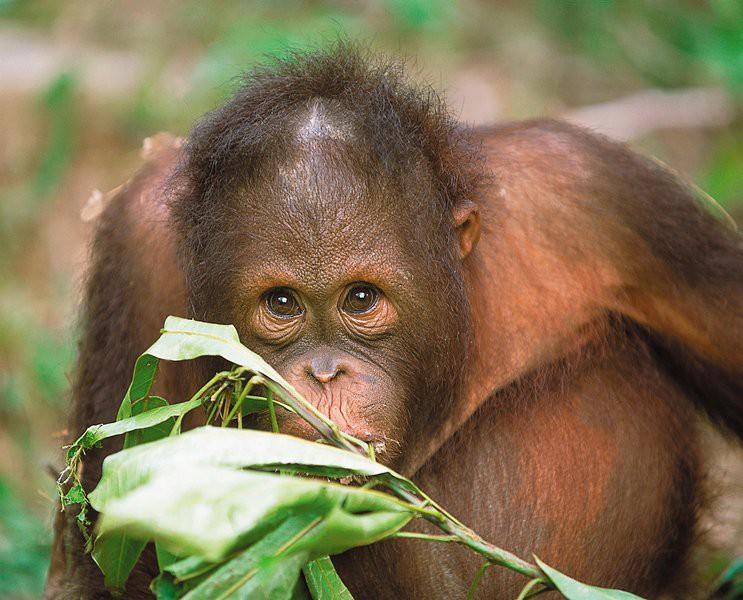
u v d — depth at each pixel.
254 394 6.77
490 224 8.04
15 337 14.41
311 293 6.83
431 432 7.66
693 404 8.97
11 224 15.90
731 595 9.14
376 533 5.34
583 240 8.12
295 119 7.03
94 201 9.61
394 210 6.94
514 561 6.05
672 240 8.20
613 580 8.22
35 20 19.97
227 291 6.94
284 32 16.56
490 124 8.90
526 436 8.02
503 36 17.91
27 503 12.95
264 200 6.84
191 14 18.66
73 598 8.45
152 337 8.56
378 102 7.29
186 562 5.46
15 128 16.75
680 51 17.59
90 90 17.05
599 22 17.88
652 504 8.28
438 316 7.24
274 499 4.96
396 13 17.30
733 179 14.82
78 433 9.02
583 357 8.19
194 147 7.49
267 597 5.45
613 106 16.52
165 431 6.65
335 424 6.17
